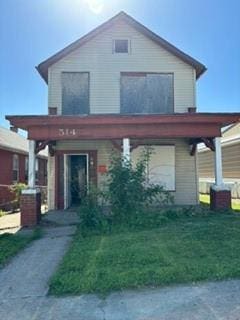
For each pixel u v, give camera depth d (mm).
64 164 15555
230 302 4758
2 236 9516
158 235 8570
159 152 15516
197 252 6902
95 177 15375
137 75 15625
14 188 19234
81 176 15844
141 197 10648
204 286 5309
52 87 15461
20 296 5289
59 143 15516
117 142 13922
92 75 15523
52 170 15508
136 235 8727
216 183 12602
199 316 4398
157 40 15617
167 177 15477
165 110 15539
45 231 10477
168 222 10430
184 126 12281
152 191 11109
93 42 15703
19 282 5918
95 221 9977
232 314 4426
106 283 5453
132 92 15555
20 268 6703
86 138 12133
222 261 6266
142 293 5168
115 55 15672
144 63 15688
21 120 11859
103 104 15414
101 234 9305
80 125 12109
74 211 14516
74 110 15398
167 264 6195
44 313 4676
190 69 15805
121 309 4695
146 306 4750
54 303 4969
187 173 15555
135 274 5730
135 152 15266
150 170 15398
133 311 4625
